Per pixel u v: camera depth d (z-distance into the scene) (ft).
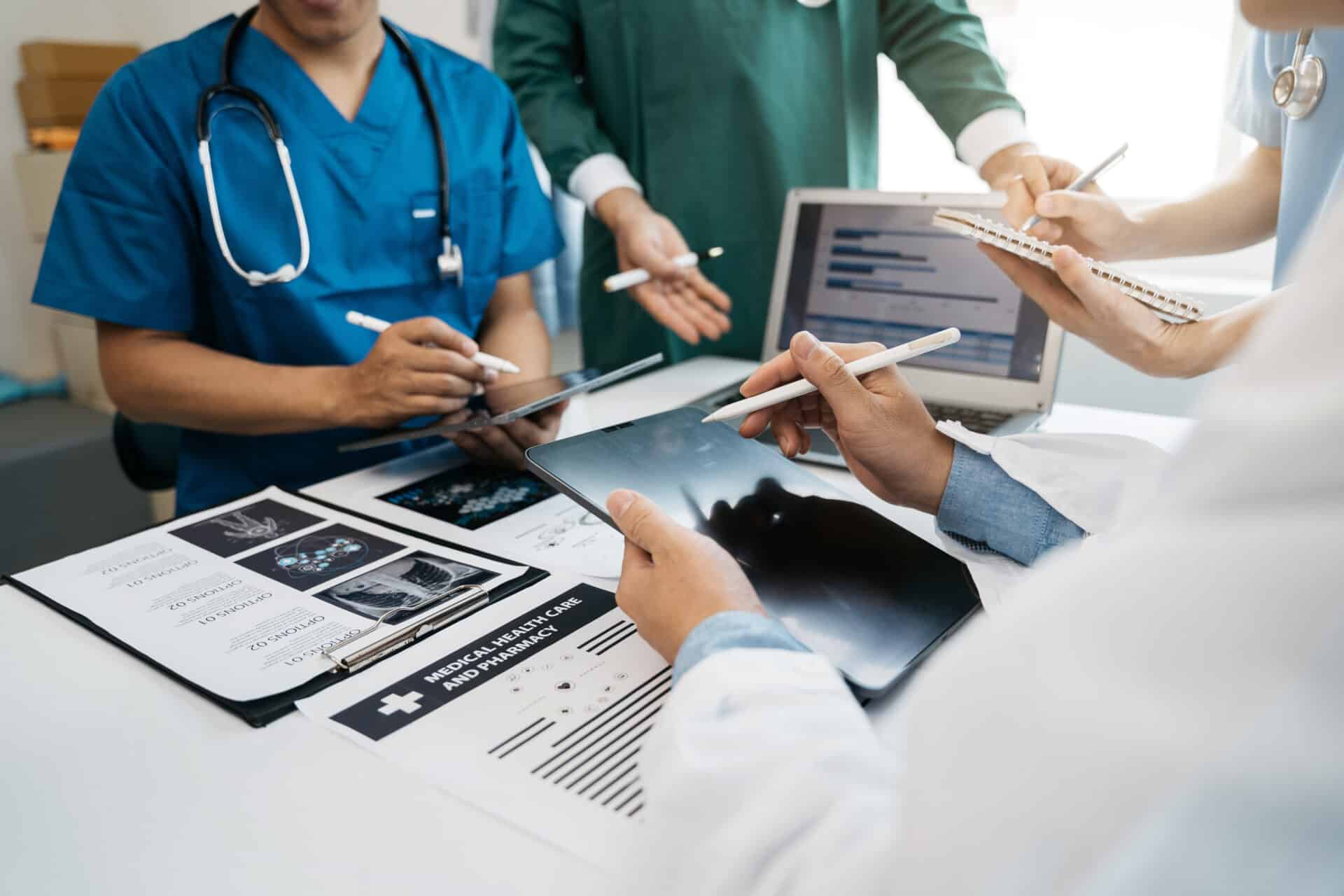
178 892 1.33
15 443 6.55
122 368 3.41
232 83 3.37
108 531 6.83
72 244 3.28
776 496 2.22
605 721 1.67
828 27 4.47
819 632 1.79
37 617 2.11
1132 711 0.72
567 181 4.70
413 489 2.90
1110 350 2.56
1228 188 3.26
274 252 3.45
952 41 4.35
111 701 1.78
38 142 7.87
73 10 8.16
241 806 1.49
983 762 0.77
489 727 1.67
